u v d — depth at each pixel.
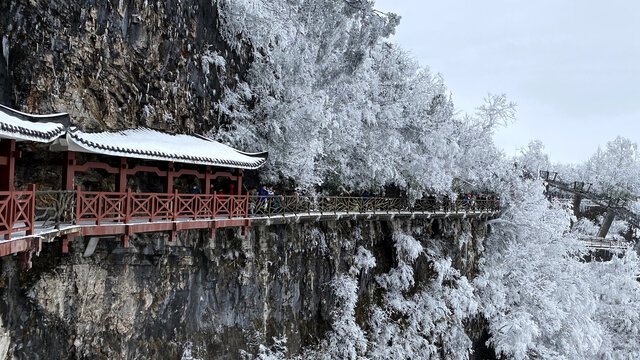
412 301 29.84
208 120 21.17
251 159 19.19
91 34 15.72
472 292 33.81
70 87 14.88
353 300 24.92
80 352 14.10
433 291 31.44
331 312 24.77
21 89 13.72
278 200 20.83
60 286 13.46
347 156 27.84
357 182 29.23
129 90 17.09
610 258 47.94
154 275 16.48
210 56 21.36
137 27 17.58
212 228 16.97
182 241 17.28
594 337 38.34
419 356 28.25
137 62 17.58
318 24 26.30
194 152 16.38
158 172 15.83
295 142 22.48
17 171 13.89
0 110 9.70
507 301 38.03
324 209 24.28
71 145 12.54
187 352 17.48
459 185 38.25
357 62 25.62
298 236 22.97
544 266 40.00
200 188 19.88
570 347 36.72
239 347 19.66
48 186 14.59
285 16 26.20
